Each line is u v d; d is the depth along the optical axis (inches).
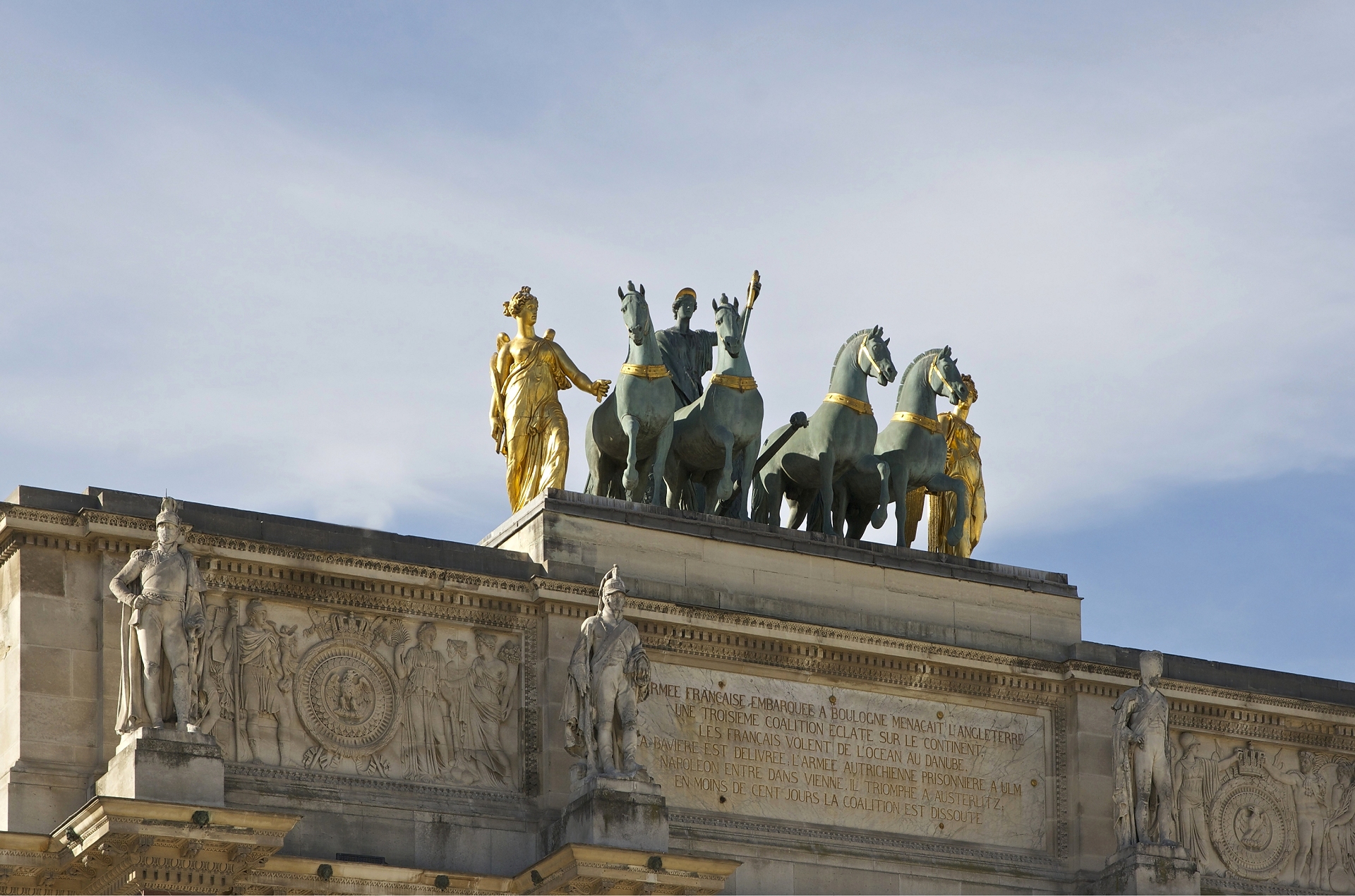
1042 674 4269.2
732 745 3983.8
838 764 4069.9
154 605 3440.0
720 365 4328.3
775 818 3991.1
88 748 3521.2
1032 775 4254.4
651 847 3666.3
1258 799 4478.3
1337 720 4552.2
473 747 3811.5
